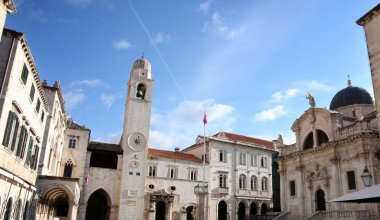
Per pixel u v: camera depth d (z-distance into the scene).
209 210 60.12
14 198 24.58
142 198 53.31
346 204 38.97
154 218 54.12
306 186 46.50
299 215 46.72
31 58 24.42
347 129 40.88
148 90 60.16
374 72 26.30
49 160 39.22
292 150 51.34
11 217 24.02
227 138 68.69
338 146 41.72
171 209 55.84
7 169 22.53
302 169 47.81
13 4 19.44
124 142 55.44
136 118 57.41
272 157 72.19
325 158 43.75
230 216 62.62
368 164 37.00
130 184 53.25
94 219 54.59
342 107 52.06
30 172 29.67
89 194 50.81
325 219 38.75
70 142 52.03
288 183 50.53
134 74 60.41
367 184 20.70
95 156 59.62
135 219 51.84
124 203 51.81
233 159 66.50
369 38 27.28
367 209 35.47
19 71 22.36
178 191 57.84
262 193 68.00
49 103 37.50
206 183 61.16
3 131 20.47
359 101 51.03
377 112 25.55
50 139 37.62
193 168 61.03
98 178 52.41
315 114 46.47
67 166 50.97
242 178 66.62
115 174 53.69
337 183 40.78
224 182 64.19
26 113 25.97
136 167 54.56
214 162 63.81
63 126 49.66
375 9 26.47
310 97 47.81
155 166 58.16
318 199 44.59
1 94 20.27
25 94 24.88
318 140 46.34
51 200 41.50
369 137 37.62
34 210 30.45
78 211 49.16
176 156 61.78
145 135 57.00
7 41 21.45
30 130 28.09
